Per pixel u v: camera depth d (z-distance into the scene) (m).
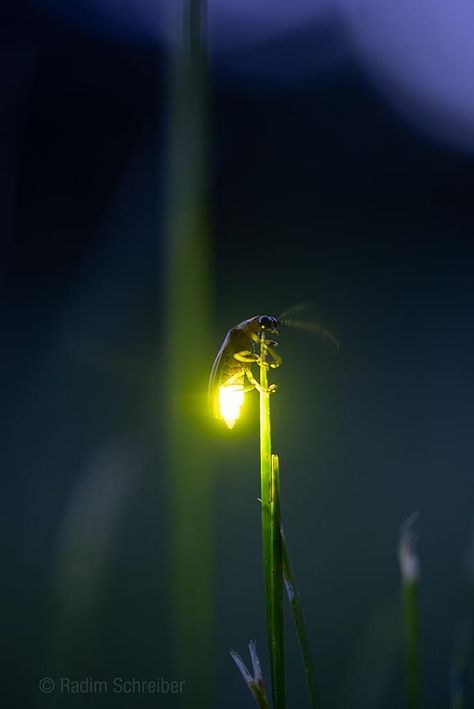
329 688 0.30
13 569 0.26
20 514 0.26
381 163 0.56
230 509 0.40
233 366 0.22
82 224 0.43
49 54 0.42
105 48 0.43
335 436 0.47
